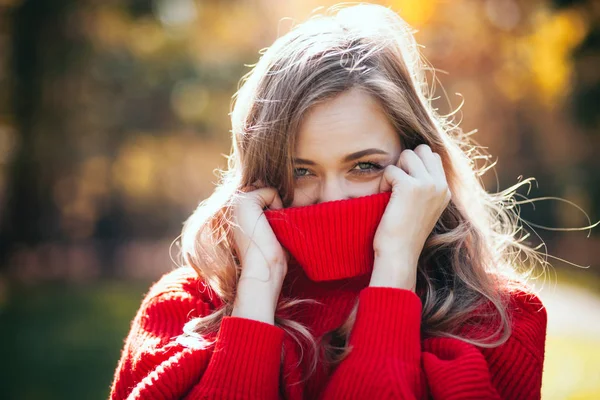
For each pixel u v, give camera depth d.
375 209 1.83
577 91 15.98
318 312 1.92
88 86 17.94
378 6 2.16
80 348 7.82
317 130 1.80
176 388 1.72
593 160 17.59
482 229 2.15
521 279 2.07
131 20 17.73
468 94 16.77
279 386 1.82
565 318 8.59
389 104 1.85
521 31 15.66
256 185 1.93
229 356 1.72
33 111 16.30
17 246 16.30
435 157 1.91
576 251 16.77
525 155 18.31
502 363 1.79
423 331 1.86
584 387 5.34
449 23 14.98
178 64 18.89
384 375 1.65
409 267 1.79
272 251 1.84
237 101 2.00
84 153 18.98
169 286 2.01
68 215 21.59
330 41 1.86
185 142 21.62
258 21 19.25
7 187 16.62
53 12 16.23
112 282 15.26
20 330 9.21
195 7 19.23
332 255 1.85
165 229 26.88
